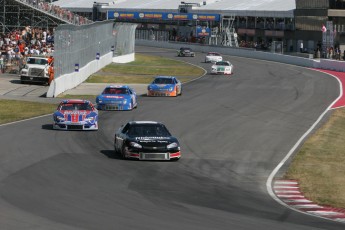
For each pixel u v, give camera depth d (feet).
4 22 504.84
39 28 516.32
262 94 324.39
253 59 618.85
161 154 158.40
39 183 127.75
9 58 403.34
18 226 92.58
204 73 463.01
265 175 150.41
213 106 273.54
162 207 111.45
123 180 135.33
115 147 168.96
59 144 176.14
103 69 453.17
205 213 107.96
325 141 198.70
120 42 524.11
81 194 119.34
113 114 242.17
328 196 130.72
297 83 384.88
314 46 622.95
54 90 293.02
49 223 95.14
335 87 362.12
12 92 306.14
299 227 100.27
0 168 141.08
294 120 239.91
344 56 545.44
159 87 306.96
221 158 168.35
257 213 110.83
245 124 226.99
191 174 146.61
